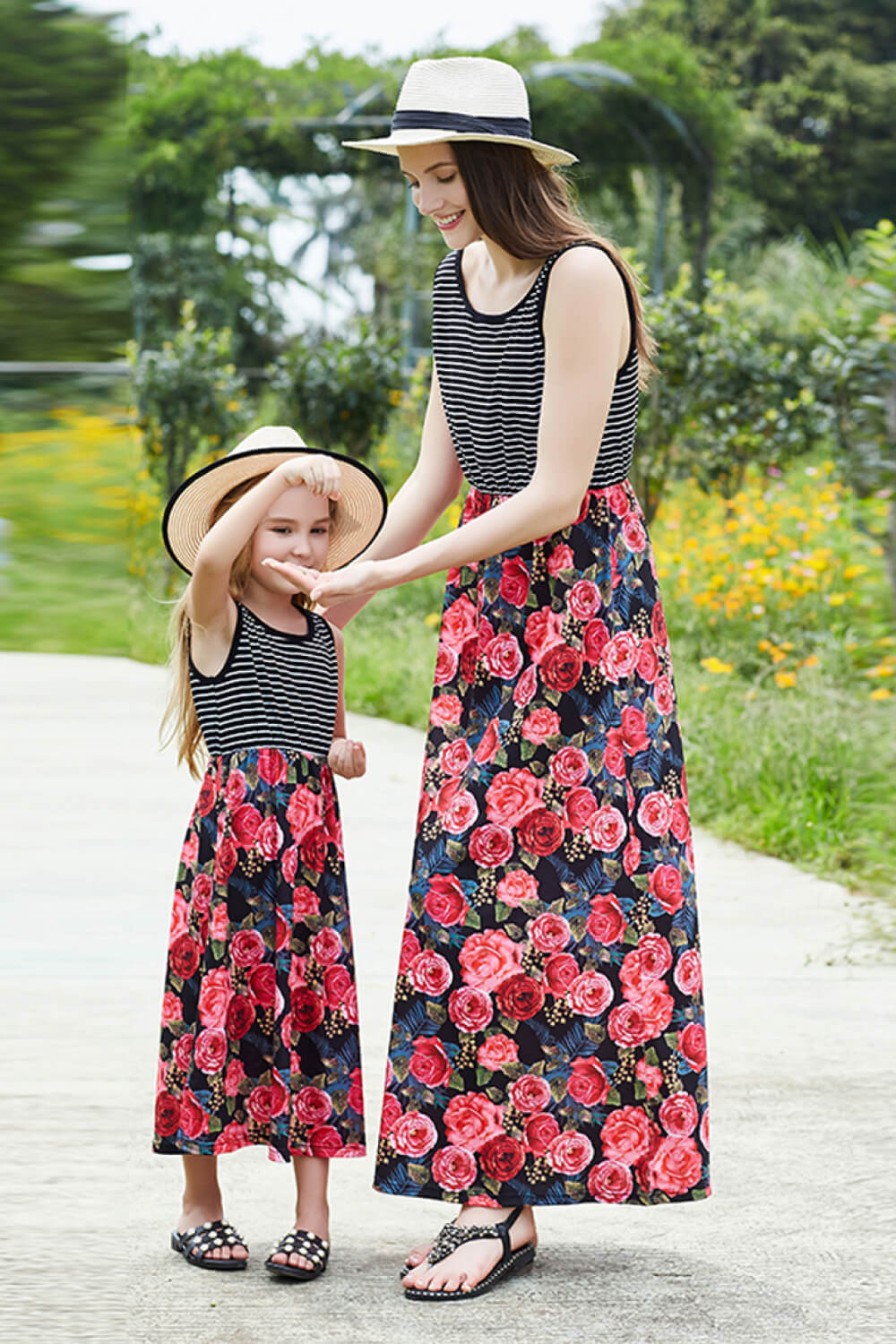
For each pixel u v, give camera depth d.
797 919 4.64
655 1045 2.62
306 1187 2.64
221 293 20.67
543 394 2.62
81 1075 3.36
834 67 23.00
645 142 16.45
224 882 2.64
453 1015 2.61
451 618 2.72
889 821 5.47
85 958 4.13
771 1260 2.66
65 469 8.79
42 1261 2.59
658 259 16.19
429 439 2.97
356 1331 2.39
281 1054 2.63
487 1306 2.49
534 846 2.62
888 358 8.65
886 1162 3.04
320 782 2.72
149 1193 2.89
